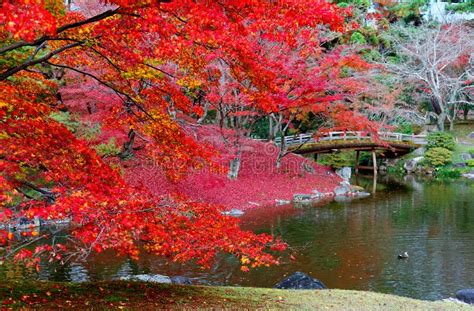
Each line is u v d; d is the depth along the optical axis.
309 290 8.55
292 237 15.39
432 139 34.25
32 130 6.45
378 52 36.75
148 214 6.64
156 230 6.40
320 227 16.89
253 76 7.03
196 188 20.41
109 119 8.44
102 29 6.26
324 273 11.63
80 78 16.20
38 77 9.09
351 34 33.09
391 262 12.53
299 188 25.09
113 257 12.47
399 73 35.66
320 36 22.55
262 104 7.53
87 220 5.66
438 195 24.02
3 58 8.64
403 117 36.53
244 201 21.59
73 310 6.26
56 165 6.21
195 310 6.63
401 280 11.11
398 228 16.59
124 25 6.17
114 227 5.68
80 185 6.22
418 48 35.75
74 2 16.84
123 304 6.72
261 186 24.19
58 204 5.30
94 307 6.47
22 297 6.83
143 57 7.07
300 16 5.71
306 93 18.27
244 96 18.53
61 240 13.34
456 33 36.81
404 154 36.03
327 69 20.14
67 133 6.74
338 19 5.82
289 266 12.15
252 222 17.84
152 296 7.34
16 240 13.11
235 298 7.57
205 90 12.53
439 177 31.88
